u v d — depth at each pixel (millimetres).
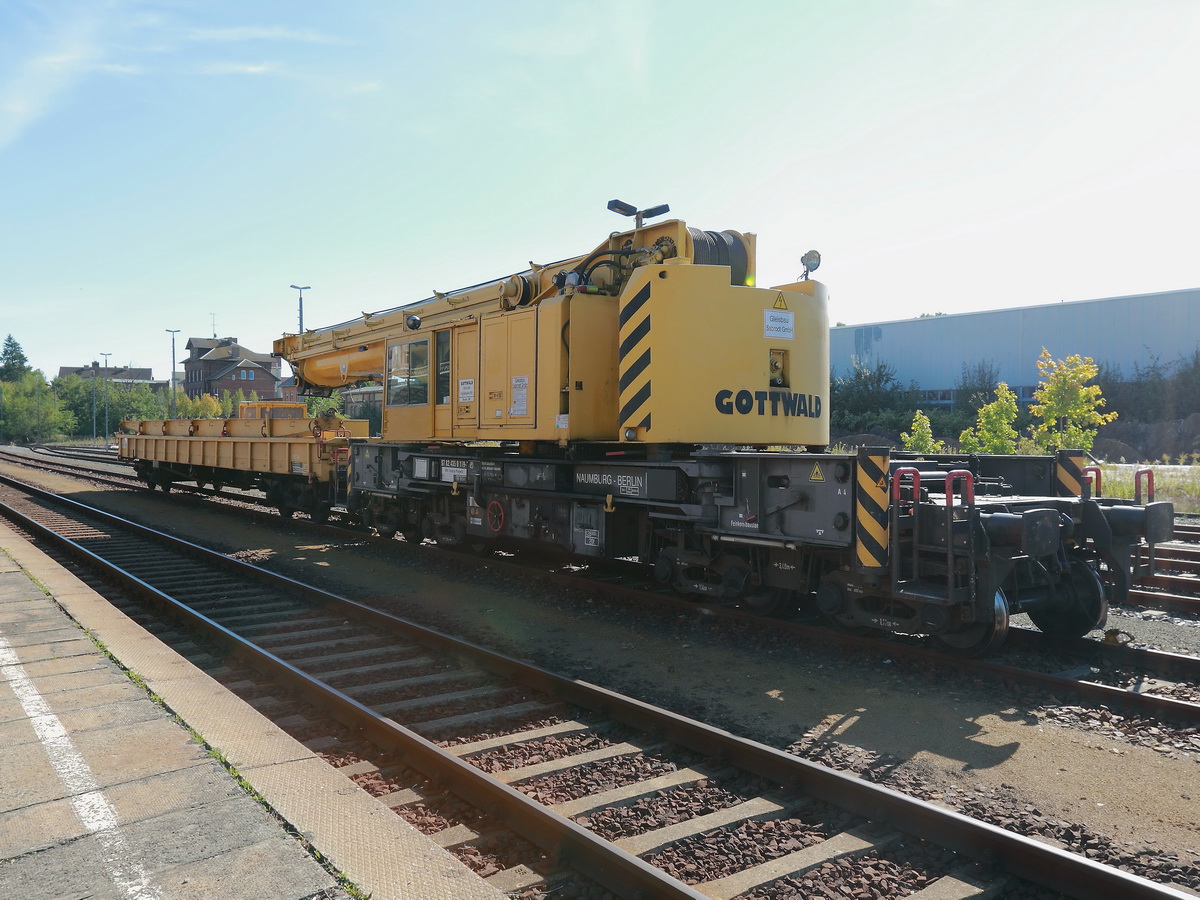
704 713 5547
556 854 3645
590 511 9359
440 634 7074
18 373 151125
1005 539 5855
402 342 12648
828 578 7074
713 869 3582
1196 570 10109
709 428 8078
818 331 8914
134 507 19734
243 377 108438
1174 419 41969
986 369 48125
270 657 6414
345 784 3721
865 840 3805
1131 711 5410
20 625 6562
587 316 9227
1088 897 3303
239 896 2820
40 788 3631
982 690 5902
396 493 12969
